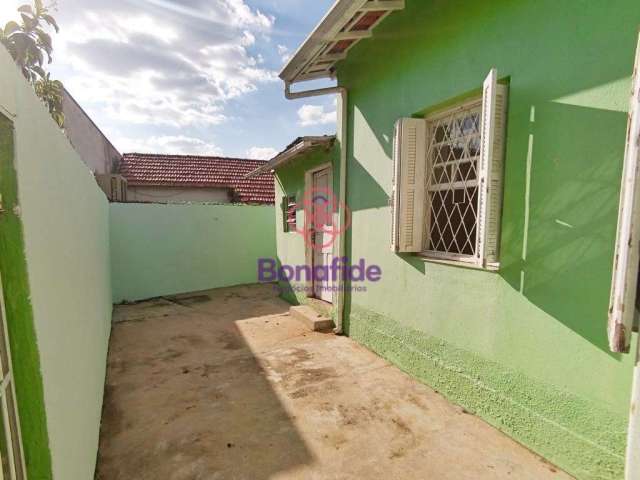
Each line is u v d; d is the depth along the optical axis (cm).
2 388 103
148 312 641
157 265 784
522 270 233
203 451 239
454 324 293
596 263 193
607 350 190
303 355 409
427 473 216
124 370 378
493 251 247
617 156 182
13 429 111
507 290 244
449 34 282
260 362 393
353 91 431
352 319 460
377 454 234
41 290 129
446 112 304
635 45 173
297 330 509
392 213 336
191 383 343
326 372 362
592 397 198
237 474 217
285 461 229
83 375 205
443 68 290
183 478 214
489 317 259
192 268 838
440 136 323
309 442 248
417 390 320
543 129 217
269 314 611
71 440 160
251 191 1209
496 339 255
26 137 120
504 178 244
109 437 256
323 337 473
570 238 205
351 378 347
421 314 331
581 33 194
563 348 211
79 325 207
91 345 259
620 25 178
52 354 137
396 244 330
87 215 306
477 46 259
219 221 875
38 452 118
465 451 235
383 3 305
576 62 198
